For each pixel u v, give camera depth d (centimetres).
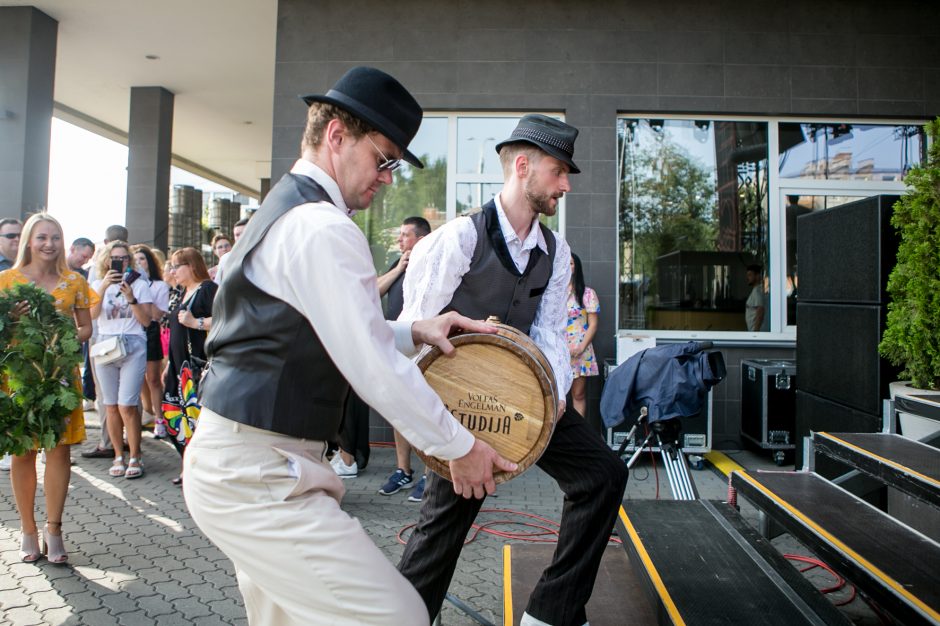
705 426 615
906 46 697
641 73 694
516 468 170
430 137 711
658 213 712
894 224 396
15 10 827
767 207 712
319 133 165
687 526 296
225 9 838
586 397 677
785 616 213
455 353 194
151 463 596
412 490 521
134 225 1129
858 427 433
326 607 147
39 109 842
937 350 368
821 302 486
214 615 313
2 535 412
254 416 148
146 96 1141
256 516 146
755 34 695
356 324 142
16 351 336
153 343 656
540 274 250
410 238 486
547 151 233
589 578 232
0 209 815
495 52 694
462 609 304
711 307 709
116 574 357
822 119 707
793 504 293
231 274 153
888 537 254
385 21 695
